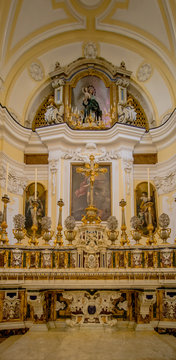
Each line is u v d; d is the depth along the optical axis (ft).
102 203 34.53
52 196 34.09
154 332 21.29
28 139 36.40
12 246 20.77
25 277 20.58
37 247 21.30
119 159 35.35
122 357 16.10
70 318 22.89
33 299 20.75
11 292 21.68
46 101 39.37
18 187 34.71
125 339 19.44
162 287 22.24
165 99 36.14
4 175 32.35
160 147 36.24
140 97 39.27
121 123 34.88
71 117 37.22
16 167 35.09
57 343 18.57
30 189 35.81
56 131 35.12
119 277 20.44
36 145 36.70
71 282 20.34
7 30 31.45
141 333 20.94
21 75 36.04
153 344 18.40
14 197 33.96
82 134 35.94
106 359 15.84
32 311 22.34
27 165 36.32
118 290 21.98
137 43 36.22
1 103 33.73
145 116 39.01
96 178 35.24
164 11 31.22
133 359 15.81
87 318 21.84
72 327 21.52
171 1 29.99
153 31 33.94
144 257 21.03
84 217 22.95
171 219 33.35
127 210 33.60
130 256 21.18
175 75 33.73
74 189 34.94
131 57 37.47
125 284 20.24
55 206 33.60
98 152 35.99
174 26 30.94
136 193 35.81
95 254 20.84
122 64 37.99
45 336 20.20
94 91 39.81
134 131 35.47
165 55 34.32
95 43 37.37
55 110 36.45
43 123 38.58
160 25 32.71
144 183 36.09
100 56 38.32
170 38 32.50
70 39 36.65
